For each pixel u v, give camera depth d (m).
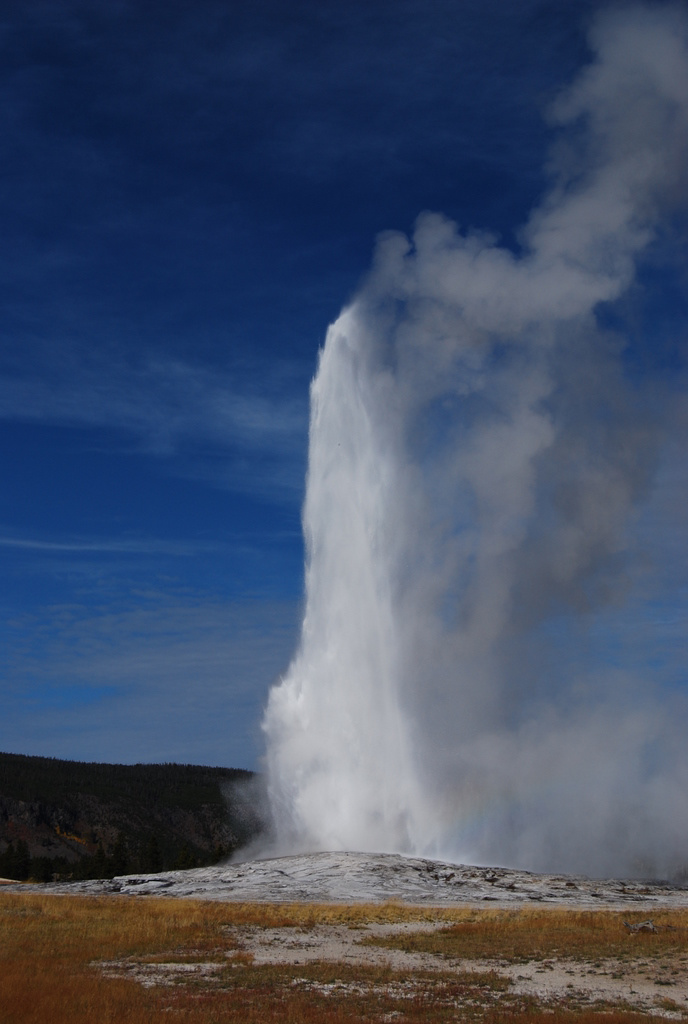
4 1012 19.20
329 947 30.72
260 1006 21.66
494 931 33.94
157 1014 19.88
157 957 28.12
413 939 32.31
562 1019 20.62
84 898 45.56
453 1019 20.95
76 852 175.88
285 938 32.31
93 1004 20.48
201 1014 20.23
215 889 49.03
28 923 34.00
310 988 24.06
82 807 193.50
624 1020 20.44
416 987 24.45
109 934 31.83
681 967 26.95
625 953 28.94
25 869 114.31
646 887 53.59
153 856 111.31
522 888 50.50
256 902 43.31
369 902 43.78
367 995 23.44
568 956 28.70
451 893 47.62
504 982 25.17
